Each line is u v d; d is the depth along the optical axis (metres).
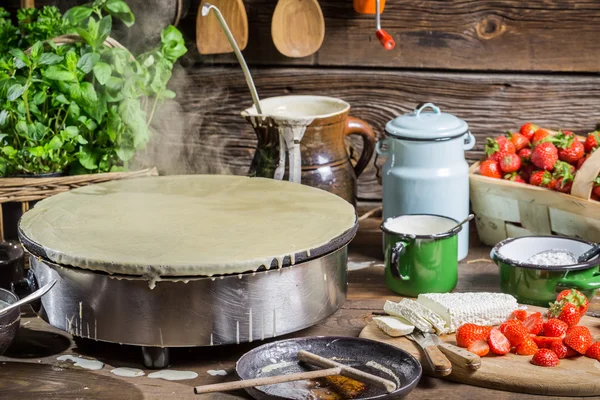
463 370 1.60
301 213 1.81
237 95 2.57
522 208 2.17
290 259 1.59
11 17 2.57
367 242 2.36
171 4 2.45
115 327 1.60
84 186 2.01
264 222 1.75
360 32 2.47
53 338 1.82
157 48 2.29
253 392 1.51
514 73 2.46
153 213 1.81
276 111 2.27
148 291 1.56
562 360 1.64
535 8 2.40
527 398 1.56
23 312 1.94
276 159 2.12
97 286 1.59
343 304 1.89
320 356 1.65
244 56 2.53
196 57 2.54
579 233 2.10
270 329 1.62
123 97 2.11
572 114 2.47
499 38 2.43
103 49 2.16
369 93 2.52
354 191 2.21
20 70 2.13
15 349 1.77
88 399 1.57
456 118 2.16
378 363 1.64
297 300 1.64
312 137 2.11
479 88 2.48
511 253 2.01
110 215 1.80
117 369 1.68
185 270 1.53
